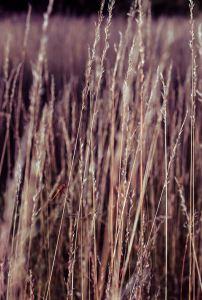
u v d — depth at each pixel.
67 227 2.00
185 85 2.41
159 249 2.13
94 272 1.35
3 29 5.48
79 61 4.27
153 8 10.34
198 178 2.28
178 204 2.20
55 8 7.39
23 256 1.49
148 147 1.88
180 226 2.20
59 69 3.86
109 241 1.38
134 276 1.42
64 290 1.82
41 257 1.84
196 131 2.20
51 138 2.10
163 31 4.54
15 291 1.40
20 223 1.47
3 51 3.59
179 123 2.22
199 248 1.97
